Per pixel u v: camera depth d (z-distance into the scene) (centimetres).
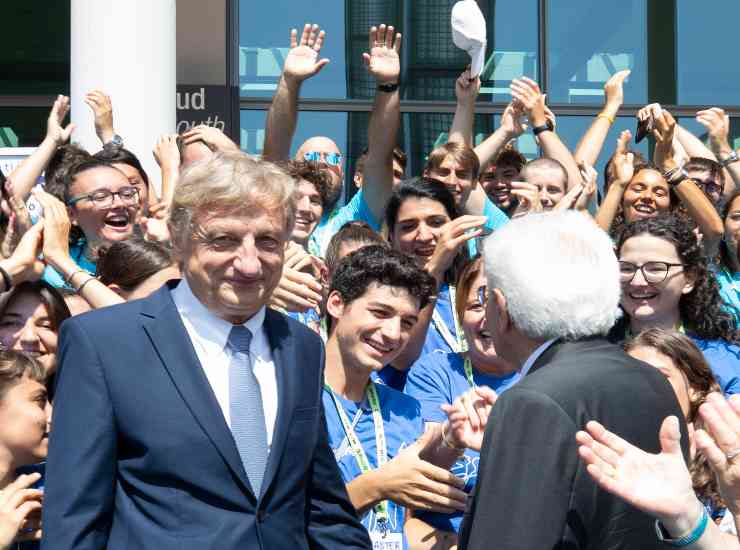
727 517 345
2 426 319
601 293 270
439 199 508
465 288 420
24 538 308
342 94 989
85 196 491
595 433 231
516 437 250
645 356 364
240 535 258
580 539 246
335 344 380
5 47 1026
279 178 273
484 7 1002
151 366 266
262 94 977
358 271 373
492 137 668
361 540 294
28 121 1027
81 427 260
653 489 226
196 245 270
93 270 490
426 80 996
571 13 1012
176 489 260
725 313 463
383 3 991
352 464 369
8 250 453
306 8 984
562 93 1009
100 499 259
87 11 688
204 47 931
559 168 606
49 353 374
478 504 251
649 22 1019
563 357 265
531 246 274
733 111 1021
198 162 275
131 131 684
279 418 272
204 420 262
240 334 278
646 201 596
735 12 1022
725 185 695
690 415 361
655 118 647
